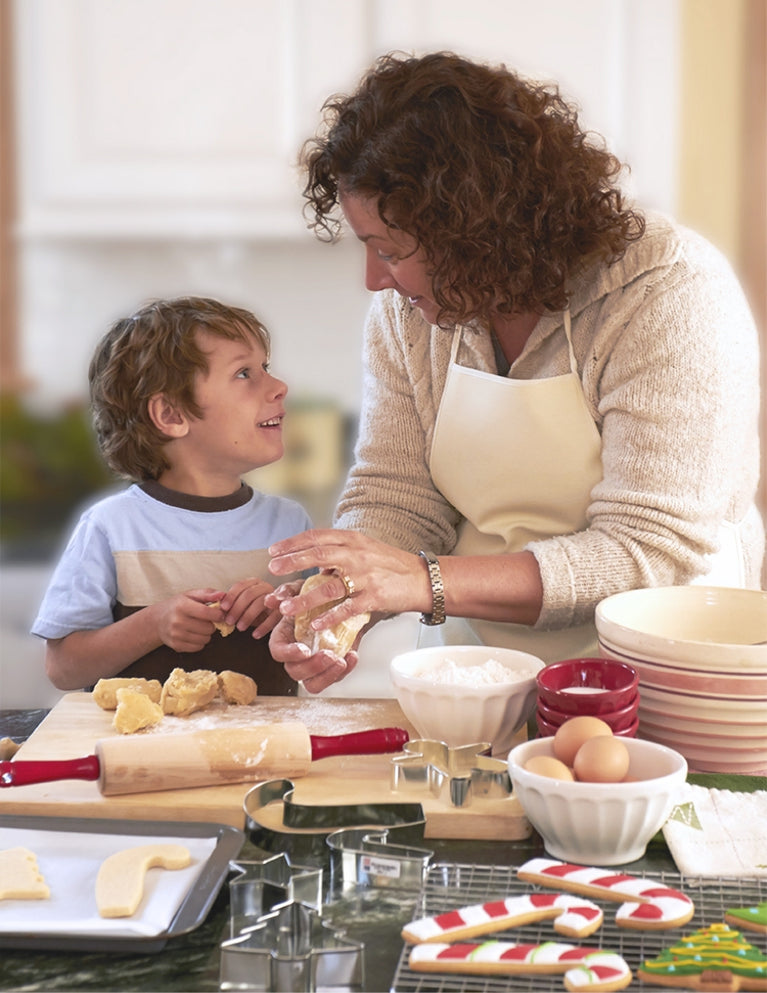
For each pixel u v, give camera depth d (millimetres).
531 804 1177
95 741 1438
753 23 3219
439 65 1484
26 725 1634
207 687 1529
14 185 3523
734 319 1583
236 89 3178
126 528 1897
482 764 1316
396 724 1504
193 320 1899
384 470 1872
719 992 920
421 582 1543
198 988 990
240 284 3770
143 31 3160
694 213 3330
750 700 1323
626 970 937
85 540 1892
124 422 1923
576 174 1493
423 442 1863
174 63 3174
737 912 1025
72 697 1588
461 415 1766
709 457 1548
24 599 3355
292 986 955
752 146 3275
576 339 1653
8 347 3715
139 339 1892
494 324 1741
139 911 1074
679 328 1545
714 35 3236
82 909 1082
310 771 1371
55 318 3762
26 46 3195
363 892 1139
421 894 1077
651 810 1152
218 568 1911
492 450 1745
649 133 3100
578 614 1564
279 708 1557
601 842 1163
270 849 1191
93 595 1857
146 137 3217
